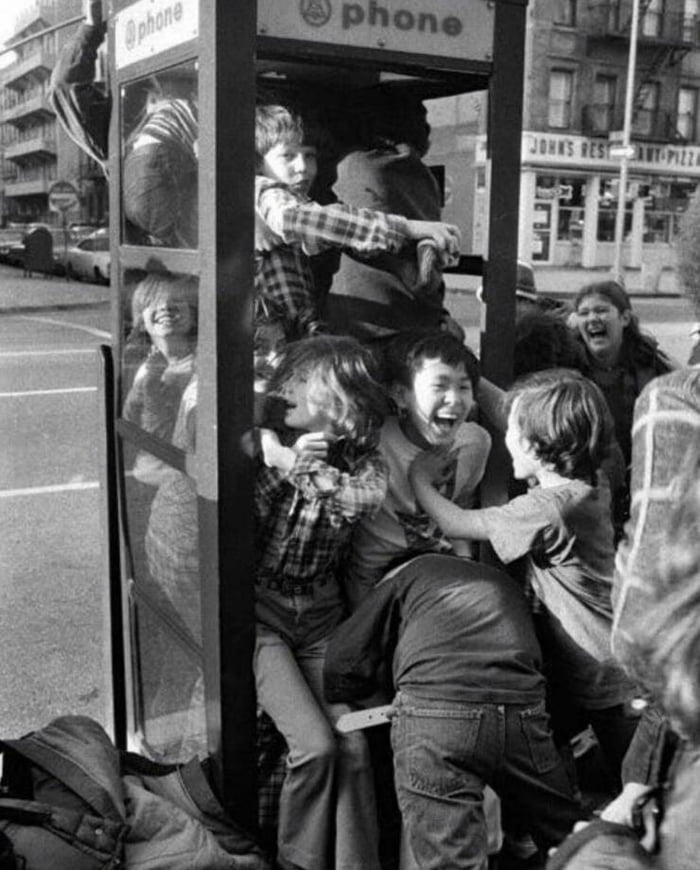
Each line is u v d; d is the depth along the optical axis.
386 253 2.65
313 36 2.18
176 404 2.38
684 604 1.33
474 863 2.04
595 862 1.50
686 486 1.36
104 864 2.12
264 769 2.42
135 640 2.83
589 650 2.32
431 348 2.35
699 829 1.42
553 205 31.84
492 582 2.16
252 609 2.27
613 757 2.42
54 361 11.46
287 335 2.63
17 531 5.63
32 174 56.19
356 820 2.25
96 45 2.84
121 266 2.67
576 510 2.26
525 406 2.28
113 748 2.38
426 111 2.95
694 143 33.59
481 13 2.36
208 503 2.21
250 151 2.11
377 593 2.24
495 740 2.04
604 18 31.28
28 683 3.85
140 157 2.47
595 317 3.55
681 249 1.56
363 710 2.29
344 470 2.30
